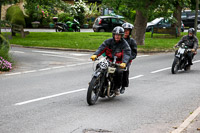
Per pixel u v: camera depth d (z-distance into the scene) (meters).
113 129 6.24
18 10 41.56
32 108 7.58
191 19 48.72
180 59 13.16
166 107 7.93
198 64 15.93
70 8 28.47
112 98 8.82
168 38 31.84
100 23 37.34
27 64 15.16
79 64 15.48
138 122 6.69
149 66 15.08
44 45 22.52
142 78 11.98
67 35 31.27
